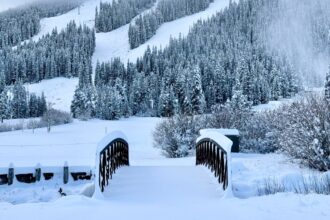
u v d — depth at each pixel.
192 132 25.95
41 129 65.69
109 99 87.31
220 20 184.62
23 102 96.69
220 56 117.38
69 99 123.88
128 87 103.62
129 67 121.88
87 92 90.19
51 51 154.50
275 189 7.92
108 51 195.62
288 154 13.66
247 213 5.71
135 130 60.31
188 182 8.98
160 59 123.81
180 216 5.62
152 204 6.66
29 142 46.62
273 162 13.33
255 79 88.44
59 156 29.44
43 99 99.25
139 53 181.00
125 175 9.92
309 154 11.55
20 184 11.61
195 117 26.95
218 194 7.70
